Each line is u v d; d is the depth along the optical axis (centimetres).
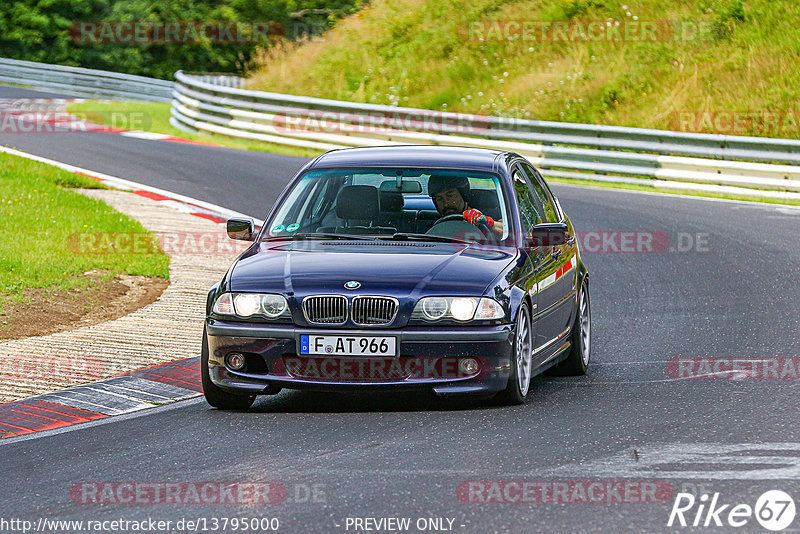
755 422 2425
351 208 2930
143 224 5741
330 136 9006
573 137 7981
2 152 7962
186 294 4247
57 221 5469
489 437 2323
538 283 2825
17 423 2597
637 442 2262
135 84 13288
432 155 3089
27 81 13975
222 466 2150
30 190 6244
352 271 2628
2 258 4512
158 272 4591
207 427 2498
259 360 2611
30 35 15250
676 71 9844
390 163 3027
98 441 2405
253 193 6894
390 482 1995
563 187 7512
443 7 12069
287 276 2639
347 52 11825
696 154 7494
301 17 15925
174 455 2255
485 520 1773
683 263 5009
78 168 7650
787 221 6122
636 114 9438
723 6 10469
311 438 2356
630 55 10206
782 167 7100
